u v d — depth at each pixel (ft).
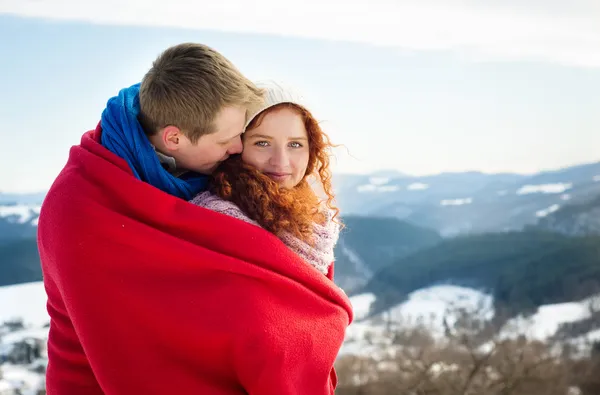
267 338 3.64
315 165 4.36
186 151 3.84
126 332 3.67
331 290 4.08
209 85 3.63
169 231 3.77
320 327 3.93
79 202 3.68
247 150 4.10
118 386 3.65
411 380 55.11
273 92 4.01
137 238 3.66
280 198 4.02
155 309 3.65
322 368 3.94
